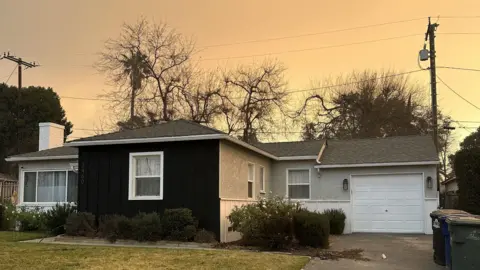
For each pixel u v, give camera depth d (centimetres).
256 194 1736
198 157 1398
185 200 1392
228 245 1246
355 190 1825
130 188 1452
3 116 4694
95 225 1463
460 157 1748
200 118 3391
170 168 1423
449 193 2339
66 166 1920
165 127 1538
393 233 1723
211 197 1366
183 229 1304
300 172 1936
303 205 1825
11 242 1309
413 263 1023
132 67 3353
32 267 870
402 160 1747
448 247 939
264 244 1204
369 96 3725
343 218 1733
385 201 1780
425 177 1733
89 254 1034
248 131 3406
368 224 1788
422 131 3541
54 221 1534
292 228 1229
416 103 3662
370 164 1781
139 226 1305
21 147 4650
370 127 3675
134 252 1073
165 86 3425
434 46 2406
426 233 1695
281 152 1975
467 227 844
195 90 3422
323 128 3759
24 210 1812
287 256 1051
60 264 904
